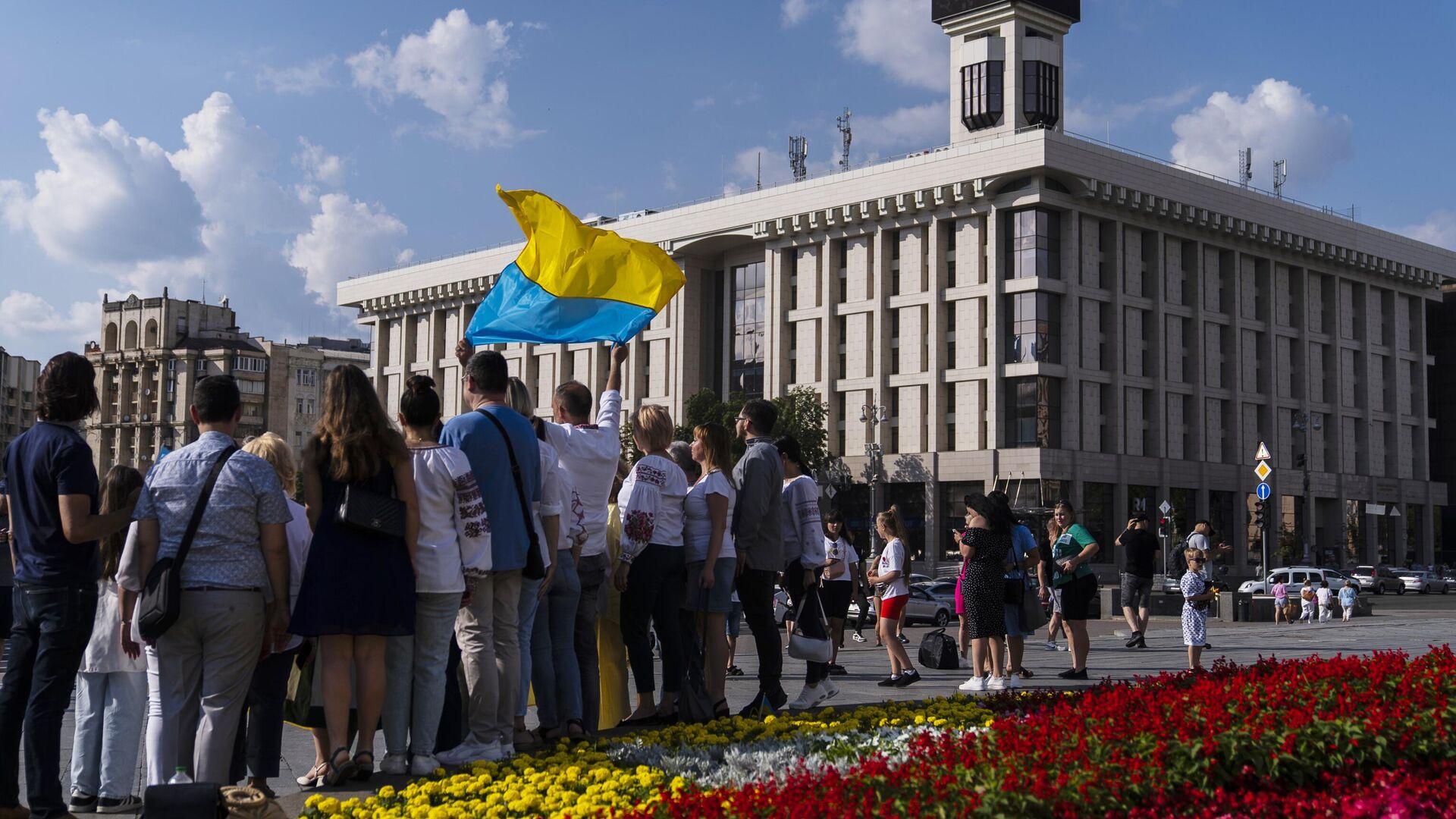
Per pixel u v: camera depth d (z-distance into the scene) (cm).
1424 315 10088
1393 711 748
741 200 8638
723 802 615
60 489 712
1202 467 8162
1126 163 7675
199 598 715
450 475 811
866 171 8038
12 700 734
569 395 1000
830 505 8231
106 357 14212
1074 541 1545
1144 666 1769
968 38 8162
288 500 826
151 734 720
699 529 1060
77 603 729
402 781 794
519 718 938
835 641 1647
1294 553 8619
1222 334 8525
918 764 634
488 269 10244
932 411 7769
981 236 7675
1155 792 603
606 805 690
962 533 1367
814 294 8419
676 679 1066
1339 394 9225
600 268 1104
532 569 868
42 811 726
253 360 13700
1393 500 9588
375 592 758
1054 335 7481
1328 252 9006
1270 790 650
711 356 9188
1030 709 1017
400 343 11188
